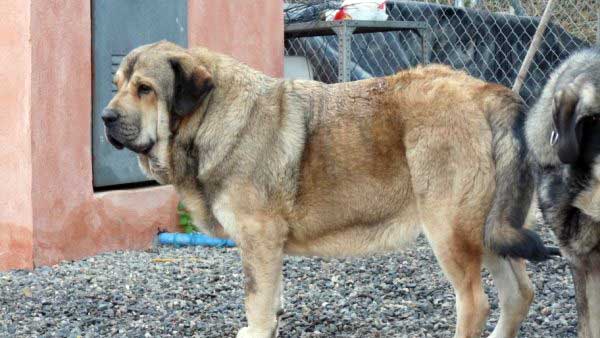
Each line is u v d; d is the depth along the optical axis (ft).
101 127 36.04
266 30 42.78
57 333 25.82
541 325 26.11
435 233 22.85
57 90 33.94
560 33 44.83
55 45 33.76
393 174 23.38
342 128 23.66
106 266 33.83
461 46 45.39
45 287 30.91
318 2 46.96
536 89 44.70
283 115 23.80
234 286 30.94
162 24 38.19
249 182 23.47
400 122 23.18
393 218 23.67
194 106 23.61
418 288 30.09
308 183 23.71
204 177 23.80
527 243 21.48
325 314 27.50
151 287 30.86
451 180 22.58
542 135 20.98
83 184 35.06
